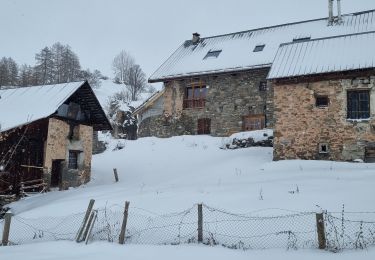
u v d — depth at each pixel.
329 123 17.02
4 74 64.56
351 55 17.42
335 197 9.98
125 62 86.19
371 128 16.22
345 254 6.86
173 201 11.34
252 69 24.56
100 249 8.12
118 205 11.62
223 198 11.05
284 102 18.05
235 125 25.41
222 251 7.46
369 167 14.80
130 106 38.12
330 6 26.31
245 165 18.52
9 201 15.60
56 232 10.08
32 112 17.20
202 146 24.62
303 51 19.08
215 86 26.45
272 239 8.03
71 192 16.41
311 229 8.18
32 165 17.59
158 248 7.91
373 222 7.56
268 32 28.62
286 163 16.94
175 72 27.56
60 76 76.06
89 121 21.58
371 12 25.61
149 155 24.89
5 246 8.80
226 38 30.28
